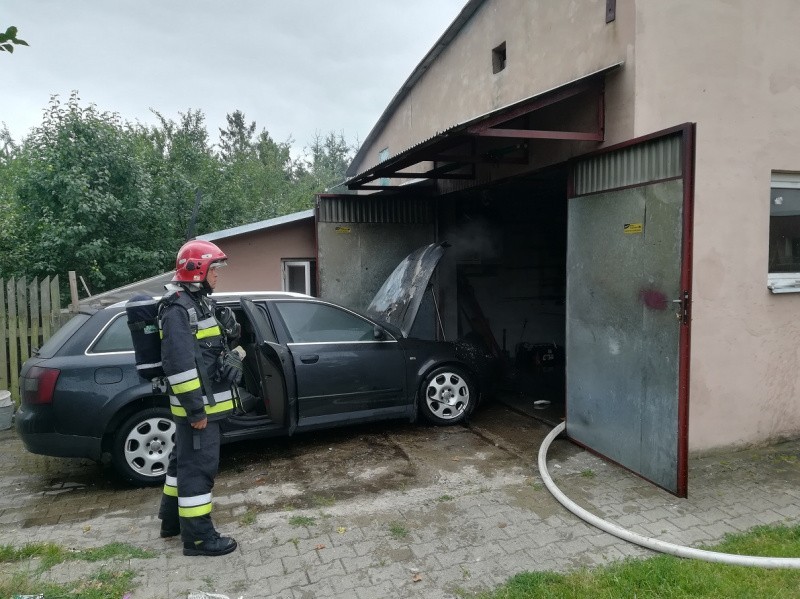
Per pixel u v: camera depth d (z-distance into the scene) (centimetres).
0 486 451
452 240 841
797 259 505
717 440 478
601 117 454
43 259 955
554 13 529
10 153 1658
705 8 442
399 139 1041
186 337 310
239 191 1452
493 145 638
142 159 1158
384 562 318
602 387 466
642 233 411
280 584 296
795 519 364
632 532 343
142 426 443
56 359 429
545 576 295
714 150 453
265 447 525
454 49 772
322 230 769
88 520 385
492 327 940
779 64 470
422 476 448
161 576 303
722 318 468
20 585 280
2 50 203
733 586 281
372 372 536
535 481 430
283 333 511
